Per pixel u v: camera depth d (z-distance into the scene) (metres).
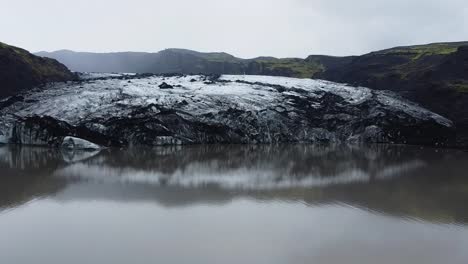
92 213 25.55
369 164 47.53
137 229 22.64
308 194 31.70
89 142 56.56
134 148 58.72
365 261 19.05
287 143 70.44
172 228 22.89
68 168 41.62
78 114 61.56
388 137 72.81
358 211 26.95
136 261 18.59
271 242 21.08
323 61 126.38
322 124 74.50
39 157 48.53
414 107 73.69
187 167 43.78
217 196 30.53
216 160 49.44
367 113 75.19
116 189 32.31
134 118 62.31
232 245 20.62
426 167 45.59
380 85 87.12
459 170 43.69
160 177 37.78
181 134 65.25
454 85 72.81
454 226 24.17
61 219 24.25
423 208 28.03
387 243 21.25
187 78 90.44
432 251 20.31
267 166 45.34
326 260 19.08
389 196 31.34
